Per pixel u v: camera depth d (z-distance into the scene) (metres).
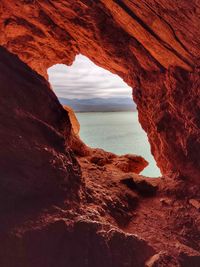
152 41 8.80
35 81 6.36
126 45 10.41
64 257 4.86
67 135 7.25
